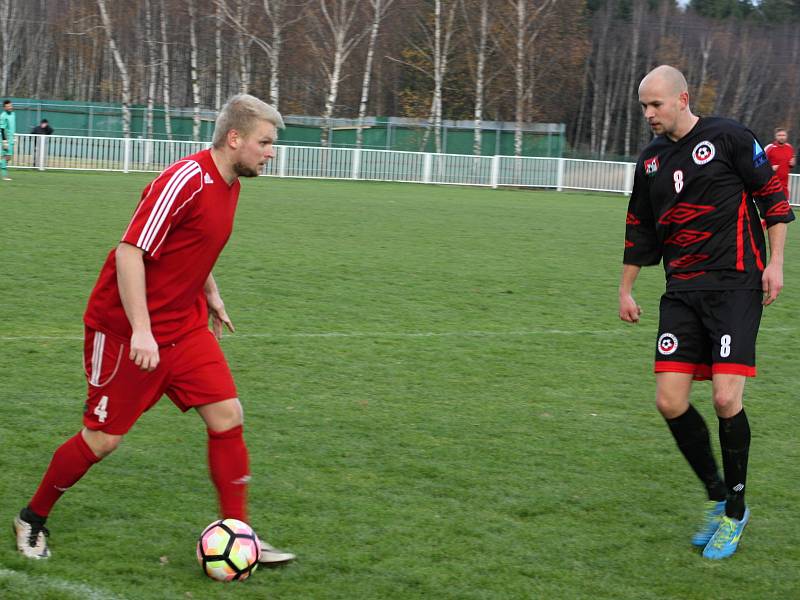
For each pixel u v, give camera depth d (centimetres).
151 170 3362
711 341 500
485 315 1116
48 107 5169
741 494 492
